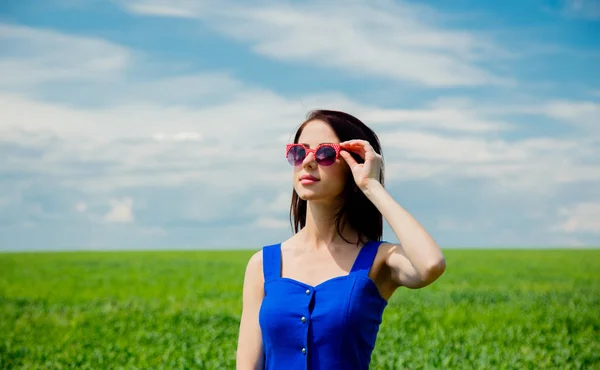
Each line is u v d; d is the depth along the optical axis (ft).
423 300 77.87
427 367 37.83
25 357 43.21
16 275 126.41
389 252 13.24
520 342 48.29
